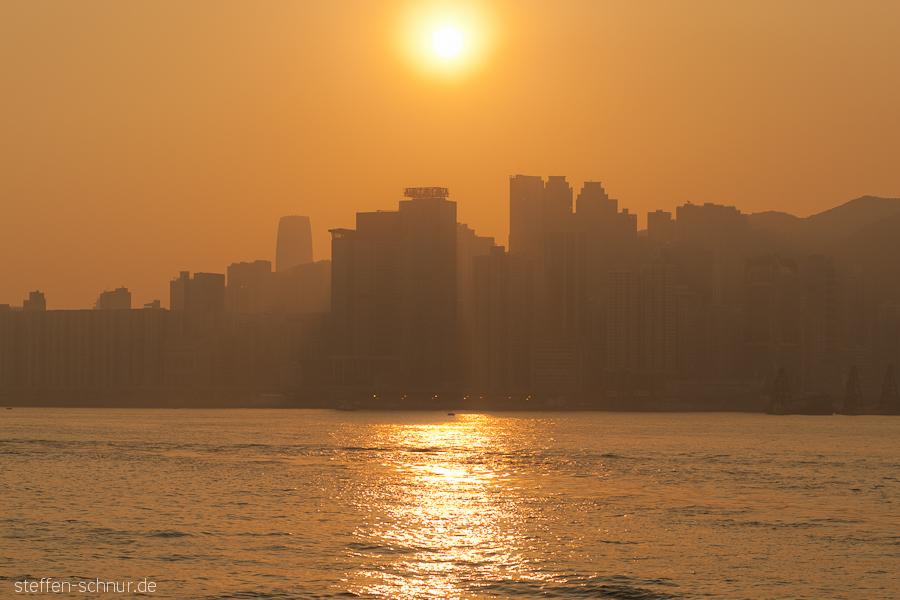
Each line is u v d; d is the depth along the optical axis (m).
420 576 191.75
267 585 182.88
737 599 176.25
